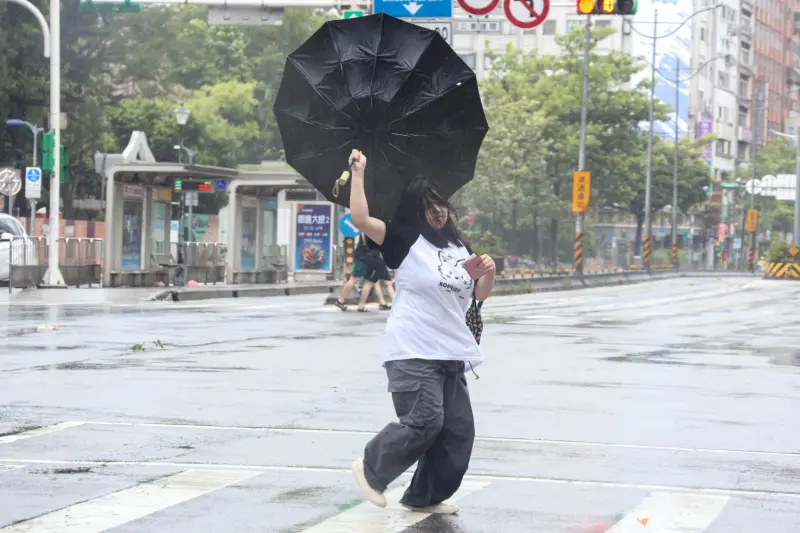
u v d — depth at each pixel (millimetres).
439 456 14719
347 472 17516
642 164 160625
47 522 14211
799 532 14367
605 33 159375
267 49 180625
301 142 15531
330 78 15281
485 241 115938
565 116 159250
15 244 71500
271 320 51125
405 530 14039
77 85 134125
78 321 48031
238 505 15273
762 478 17797
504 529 14219
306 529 14047
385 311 59938
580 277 114375
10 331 42562
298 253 93625
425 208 14531
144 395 25906
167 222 83688
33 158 124625
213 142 159625
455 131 15383
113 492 15953
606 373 32438
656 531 14281
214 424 22016
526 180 152250
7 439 20141
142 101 159500
